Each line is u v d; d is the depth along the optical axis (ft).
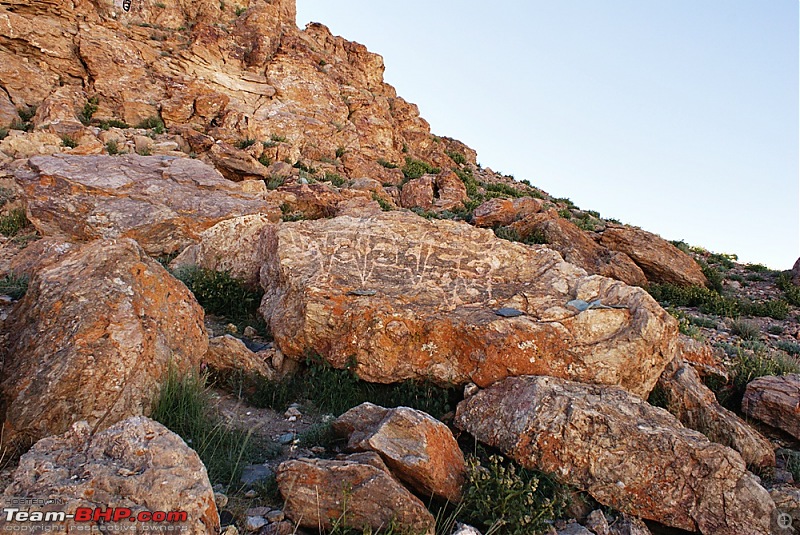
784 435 19.98
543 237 51.90
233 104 87.56
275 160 77.61
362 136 105.40
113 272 15.70
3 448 11.93
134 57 80.84
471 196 88.58
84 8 82.48
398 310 19.35
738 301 45.47
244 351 19.10
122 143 59.31
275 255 24.41
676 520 13.70
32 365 13.21
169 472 9.71
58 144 53.98
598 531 13.21
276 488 12.59
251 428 15.30
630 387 18.13
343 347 19.15
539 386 16.16
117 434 10.52
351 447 14.25
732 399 22.39
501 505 12.61
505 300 20.33
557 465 14.56
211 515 9.67
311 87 101.55
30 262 24.68
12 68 69.10
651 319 18.40
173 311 16.78
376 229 24.38
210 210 41.16
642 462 14.23
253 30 102.27
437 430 14.02
